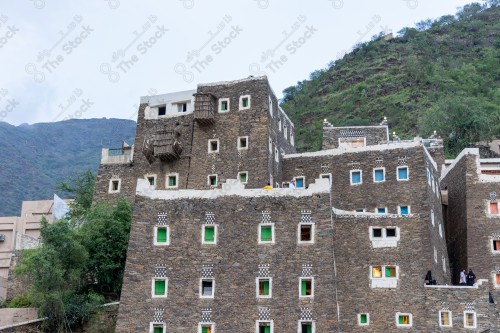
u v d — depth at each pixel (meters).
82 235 57.62
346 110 148.38
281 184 64.19
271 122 64.56
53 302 53.16
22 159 167.00
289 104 165.75
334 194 61.16
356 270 52.81
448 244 66.56
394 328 50.53
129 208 61.47
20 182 152.62
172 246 50.06
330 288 47.38
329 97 160.88
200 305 48.12
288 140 71.31
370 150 61.25
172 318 48.00
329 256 48.25
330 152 63.22
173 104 68.44
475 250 59.75
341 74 172.50
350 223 54.31
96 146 190.38
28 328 52.00
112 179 66.81
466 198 61.81
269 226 49.81
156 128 67.38
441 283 57.06
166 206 51.31
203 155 63.84
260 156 61.78
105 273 58.34
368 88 154.88
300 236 49.22
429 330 49.97
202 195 51.47
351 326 51.19
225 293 48.22
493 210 60.69
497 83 146.75
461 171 64.19
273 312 47.25
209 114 63.88
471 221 60.81
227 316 47.56
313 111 154.75
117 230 59.16
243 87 65.00
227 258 49.25
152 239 50.47
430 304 50.66
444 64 161.88
